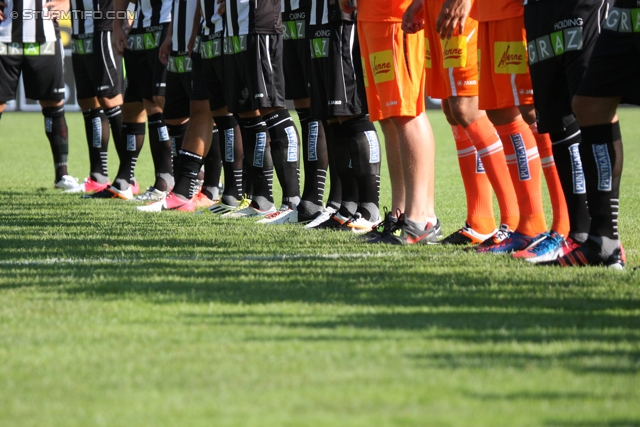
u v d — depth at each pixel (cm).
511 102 1580
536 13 1472
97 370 878
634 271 1398
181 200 2567
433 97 1784
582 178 1496
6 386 834
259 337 994
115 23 2795
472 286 1289
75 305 1167
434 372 857
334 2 1969
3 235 1944
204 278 1371
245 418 739
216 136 2680
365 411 753
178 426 723
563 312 1112
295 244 1788
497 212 2422
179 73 2639
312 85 2067
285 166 2323
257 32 2209
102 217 2348
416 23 1652
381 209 2614
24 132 6338
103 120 3100
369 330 1020
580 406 764
